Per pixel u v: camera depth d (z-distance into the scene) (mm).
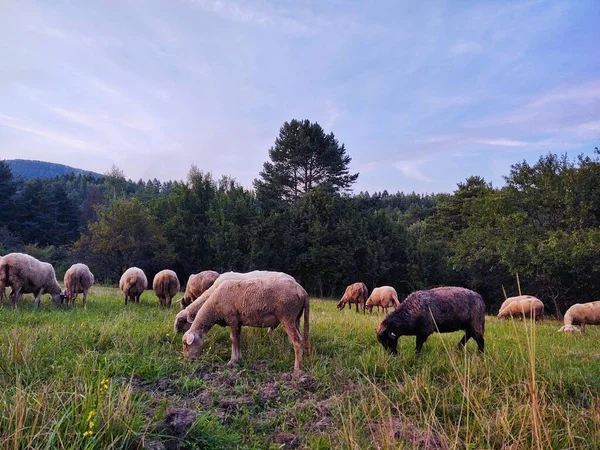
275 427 4328
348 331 9195
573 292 26344
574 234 22000
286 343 7582
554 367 6652
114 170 75125
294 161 43188
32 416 3480
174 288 13445
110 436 3256
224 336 7824
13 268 10570
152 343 6973
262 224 38531
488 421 4152
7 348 5637
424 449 3775
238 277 8641
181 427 3715
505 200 26500
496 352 6828
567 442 3877
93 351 5898
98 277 36625
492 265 27844
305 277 39531
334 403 4816
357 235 39344
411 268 40781
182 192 43375
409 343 8492
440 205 42000
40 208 53406
